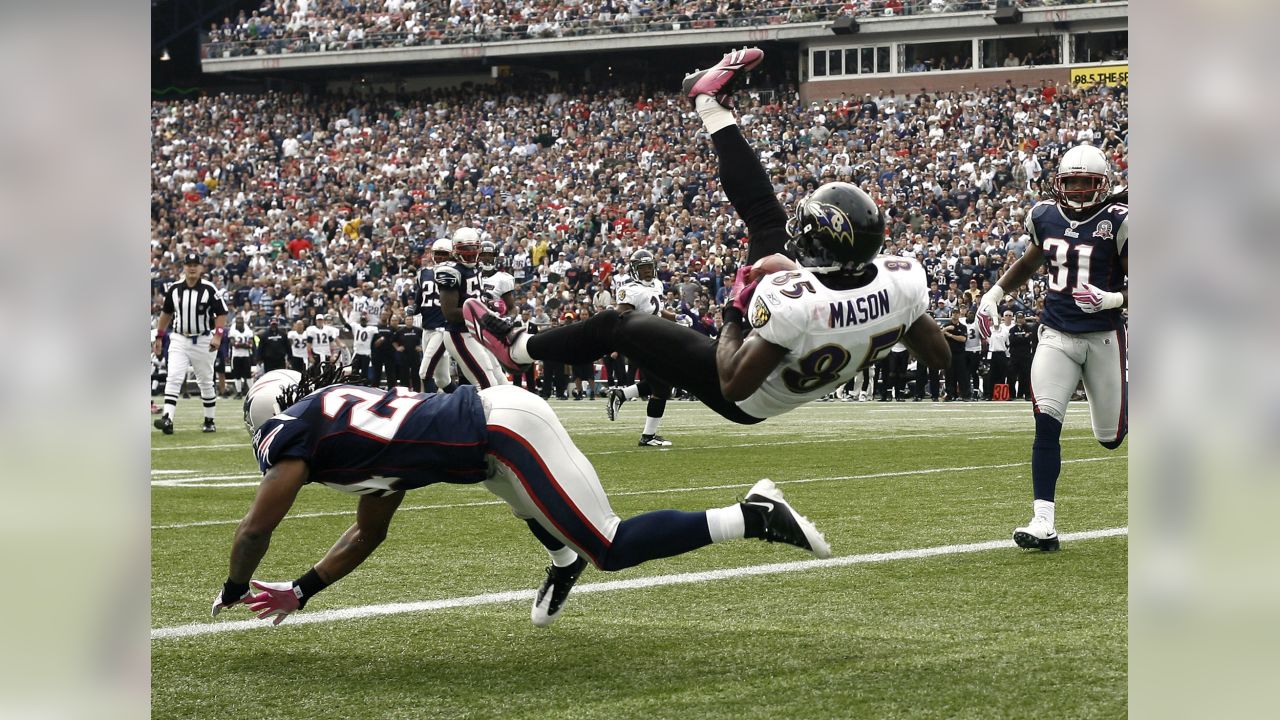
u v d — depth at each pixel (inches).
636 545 244.7
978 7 2078.0
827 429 905.5
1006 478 555.8
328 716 208.2
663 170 1993.1
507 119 2288.4
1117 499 477.7
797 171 1859.0
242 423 1026.7
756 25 2215.8
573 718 202.1
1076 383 382.3
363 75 2586.1
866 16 2140.7
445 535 409.1
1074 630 256.7
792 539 245.1
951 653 239.0
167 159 2327.8
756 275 264.2
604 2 2325.3
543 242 1812.3
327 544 397.4
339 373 260.2
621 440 824.9
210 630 276.4
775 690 215.8
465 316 316.2
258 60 2508.6
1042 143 1782.7
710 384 273.6
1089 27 2041.1
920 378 1359.5
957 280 1464.1
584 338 296.8
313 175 2252.7
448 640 263.9
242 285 1796.3
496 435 242.7
